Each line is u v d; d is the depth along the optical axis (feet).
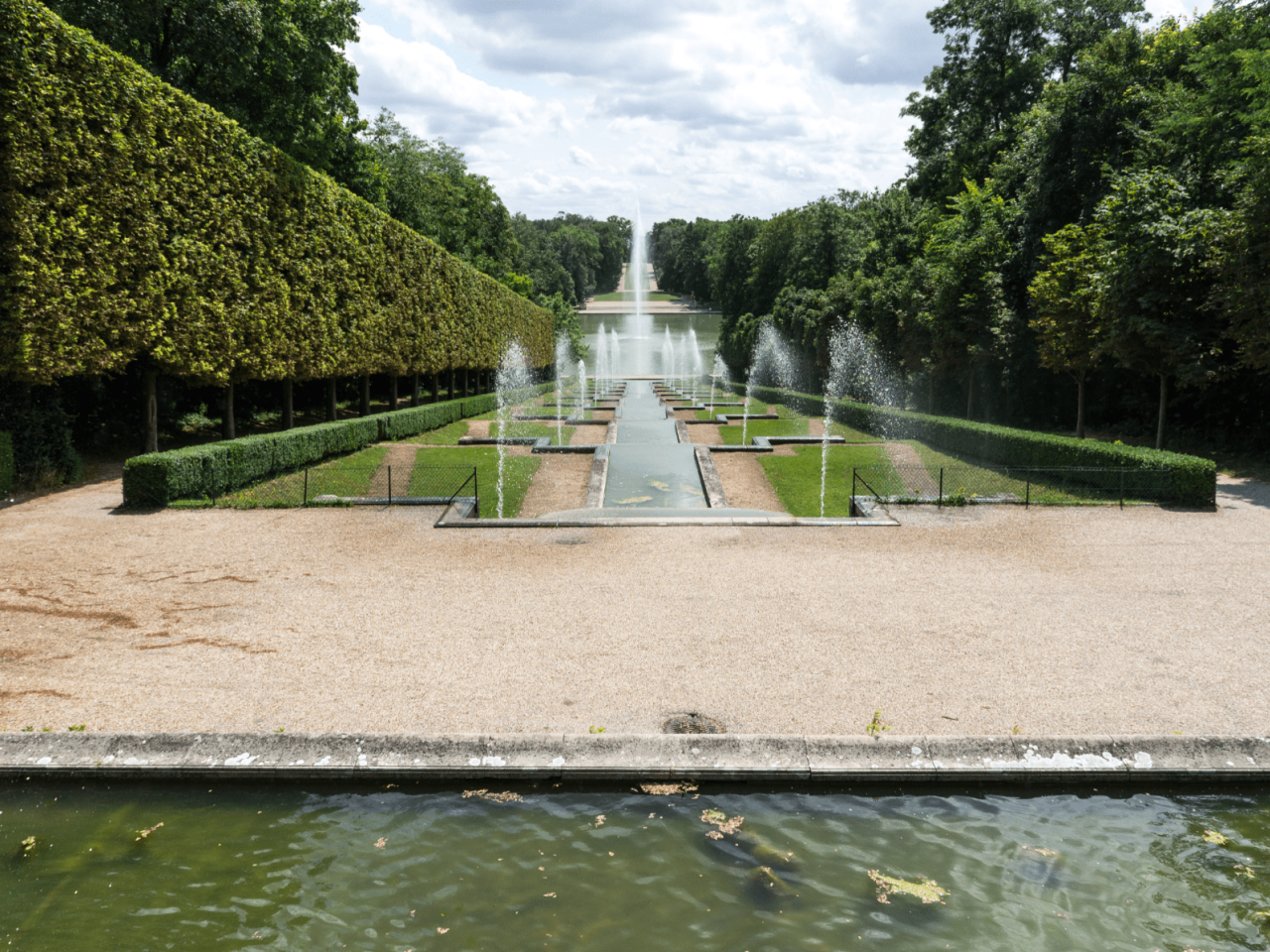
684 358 315.17
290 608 29.55
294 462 62.34
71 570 34.17
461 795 18.01
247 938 13.66
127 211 52.80
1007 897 14.85
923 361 112.98
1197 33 88.74
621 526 43.34
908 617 28.58
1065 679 23.02
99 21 66.03
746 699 21.70
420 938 13.66
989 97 126.93
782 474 68.59
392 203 162.09
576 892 14.89
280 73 78.64
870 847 16.30
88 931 13.83
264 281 67.72
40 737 18.95
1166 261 60.90
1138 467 50.78
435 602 30.30
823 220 199.11
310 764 18.45
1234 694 21.95
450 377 128.98
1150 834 16.83
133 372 78.43
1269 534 40.98
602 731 19.74
